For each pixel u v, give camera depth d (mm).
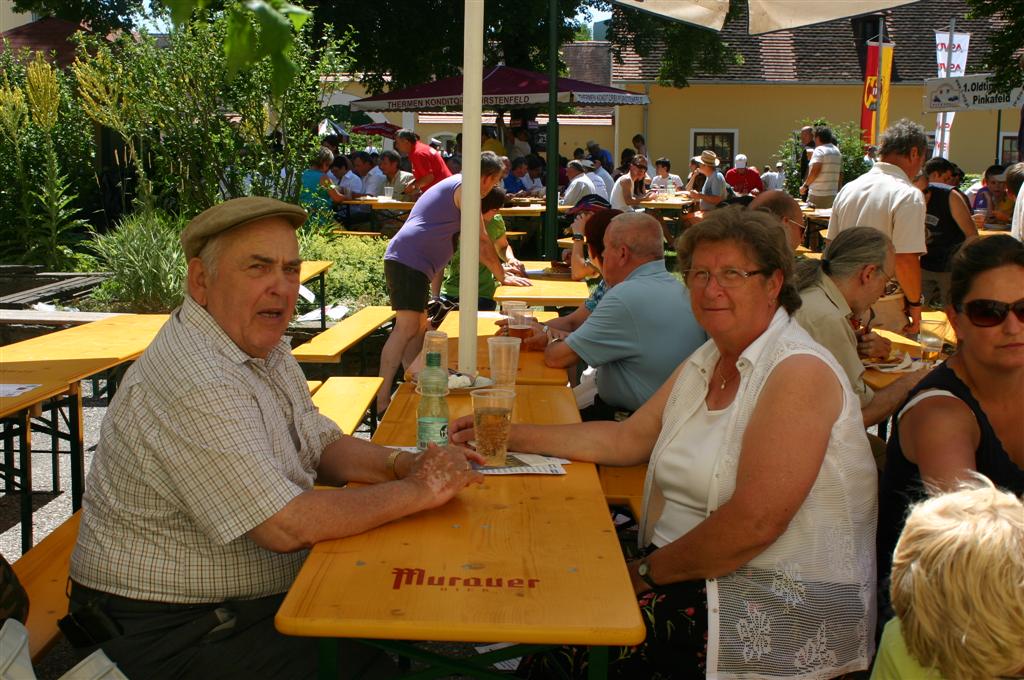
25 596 2287
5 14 29531
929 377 2646
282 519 2168
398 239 6527
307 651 2355
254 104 10898
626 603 1884
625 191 14609
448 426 3014
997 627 1476
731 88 29312
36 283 9672
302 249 10641
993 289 2453
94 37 12594
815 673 2375
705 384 2654
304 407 2721
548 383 3916
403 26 19672
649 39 25000
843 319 3646
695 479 2555
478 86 3320
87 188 14141
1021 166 11469
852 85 29000
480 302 8547
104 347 4648
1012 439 2549
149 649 2275
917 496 2588
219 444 2186
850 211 5746
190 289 2402
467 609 1847
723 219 2576
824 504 2395
